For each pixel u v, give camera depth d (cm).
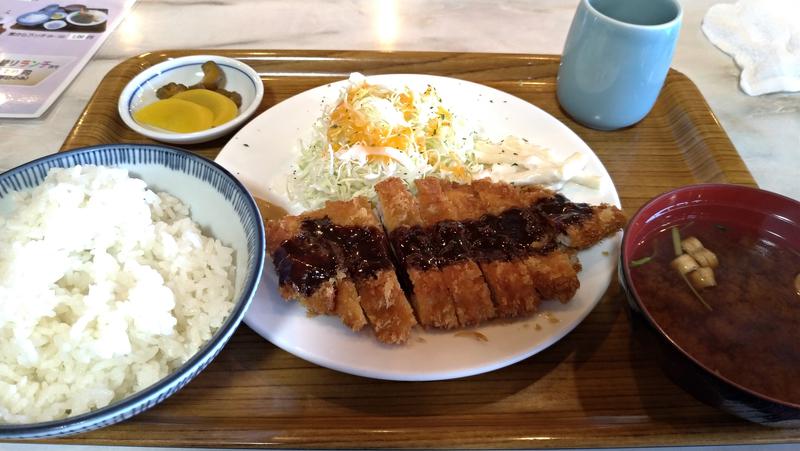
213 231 27
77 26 48
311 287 25
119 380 21
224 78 41
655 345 22
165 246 24
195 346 22
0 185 24
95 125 36
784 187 35
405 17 52
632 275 24
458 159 34
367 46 48
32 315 21
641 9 36
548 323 25
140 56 42
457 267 26
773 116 41
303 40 48
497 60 43
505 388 24
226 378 24
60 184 23
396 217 29
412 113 35
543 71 42
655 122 39
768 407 19
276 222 28
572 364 25
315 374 25
